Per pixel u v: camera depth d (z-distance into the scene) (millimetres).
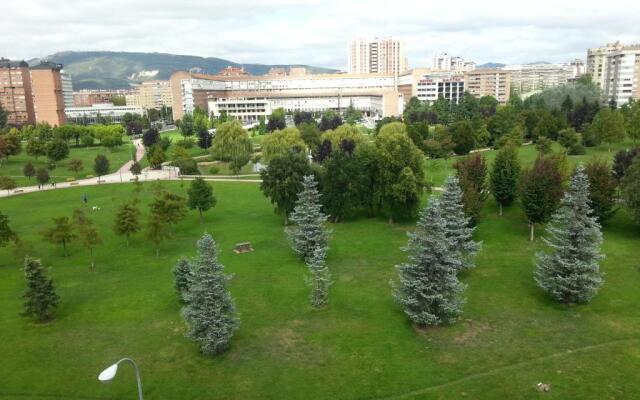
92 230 57250
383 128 115812
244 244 60406
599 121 113938
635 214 56781
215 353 36188
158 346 37688
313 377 32906
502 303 43062
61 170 127062
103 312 43969
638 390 30094
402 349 36000
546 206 56406
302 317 41812
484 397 30078
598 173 61250
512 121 132250
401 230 66438
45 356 36688
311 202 55844
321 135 137125
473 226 60656
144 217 75500
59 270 55406
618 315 39875
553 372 32281
